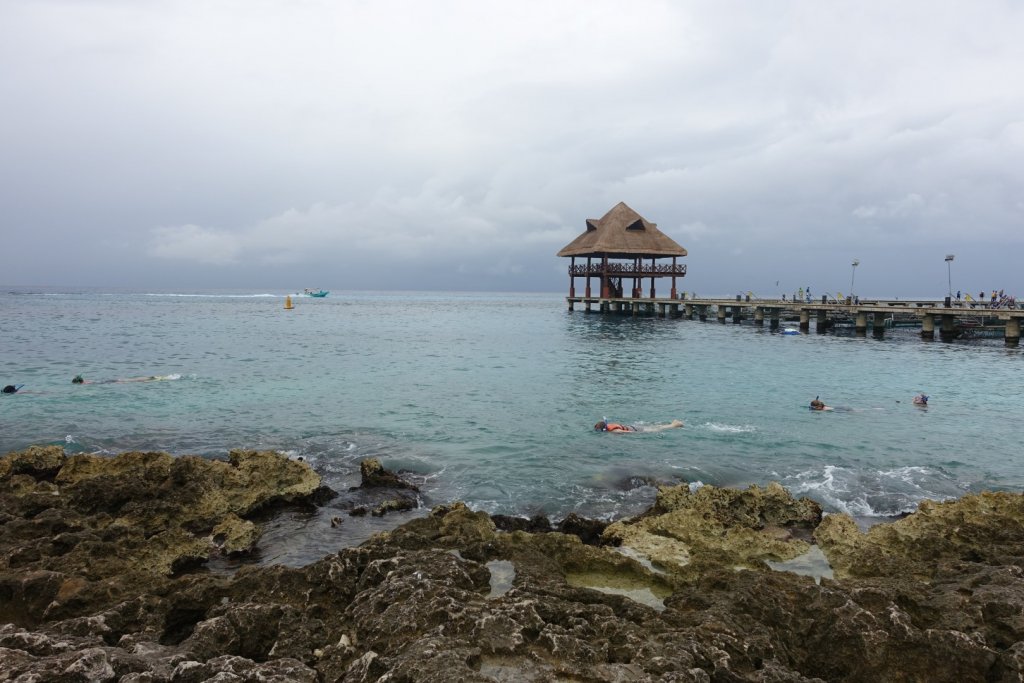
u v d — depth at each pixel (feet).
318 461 46.06
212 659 17.51
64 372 81.20
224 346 114.83
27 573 23.26
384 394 70.38
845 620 20.51
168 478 36.52
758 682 17.37
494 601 21.53
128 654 17.26
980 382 81.05
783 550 29.86
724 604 22.21
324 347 117.60
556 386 76.79
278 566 24.45
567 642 18.51
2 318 178.40
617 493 40.34
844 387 77.05
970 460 47.70
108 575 25.09
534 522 34.76
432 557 24.36
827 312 165.99
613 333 159.53
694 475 43.78
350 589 23.52
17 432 51.62
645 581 27.14
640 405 65.57
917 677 19.08
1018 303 155.94
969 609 21.35
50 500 33.50
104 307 254.88
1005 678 18.19
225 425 55.36
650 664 17.60
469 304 417.49
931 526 31.19
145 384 73.77
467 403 66.03
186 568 29.25
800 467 45.70
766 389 75.41
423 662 16.97
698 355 110.32
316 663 18.56
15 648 17.52
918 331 154.51
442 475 43.27
